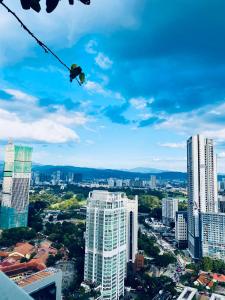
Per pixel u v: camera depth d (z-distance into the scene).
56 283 54.09
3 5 3.84
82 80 4.78
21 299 3.87
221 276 116.12
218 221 136.62
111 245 91.00
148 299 95.44
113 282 92.06
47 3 3.92
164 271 125.69
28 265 100.19
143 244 145.12
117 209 94.75
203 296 100.25
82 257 116.62
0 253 126.44
